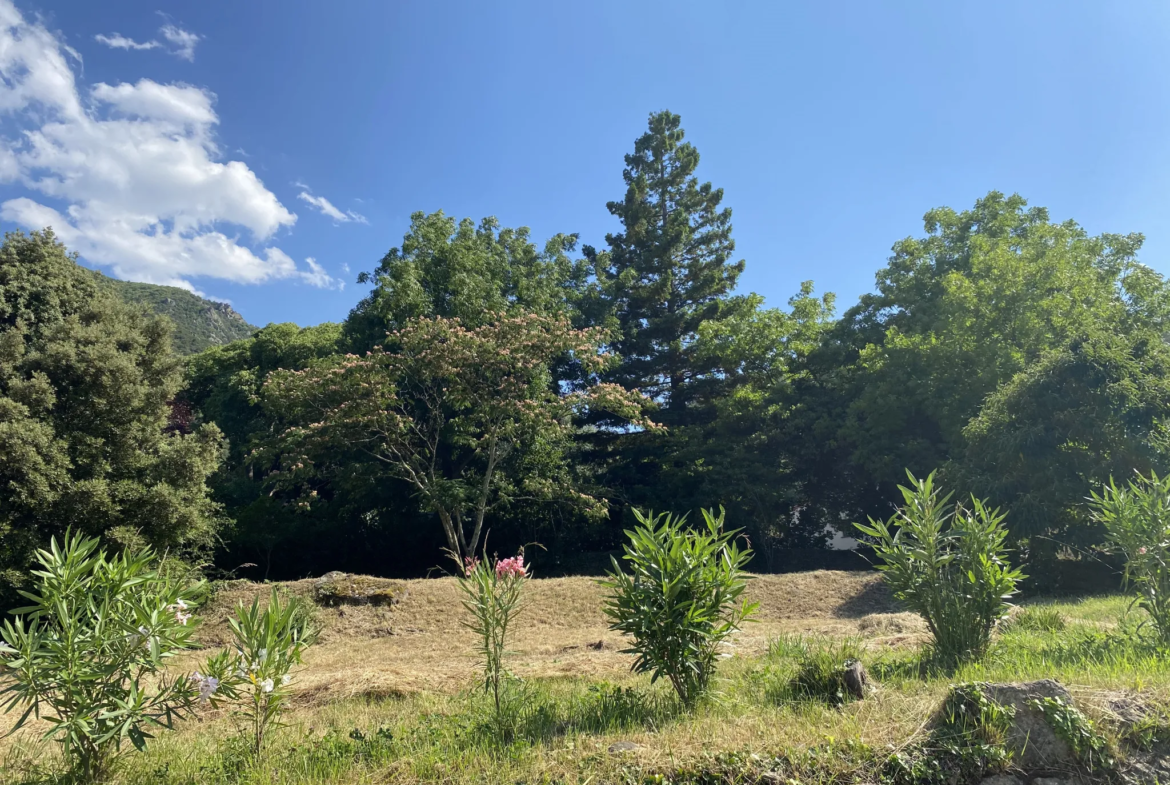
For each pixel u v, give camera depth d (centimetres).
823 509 2544
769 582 1470
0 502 1220
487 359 1847
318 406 1891
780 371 2473
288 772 424
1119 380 1345
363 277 2292
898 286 2327
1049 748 366
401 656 1089
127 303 1798
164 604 436
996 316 1825
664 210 3034
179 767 464
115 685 422
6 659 400
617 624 531
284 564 2328
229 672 453
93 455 1379
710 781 357
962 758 362
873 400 2022
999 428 1477
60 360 1388
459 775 385
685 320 2739
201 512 1519
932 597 618
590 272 2788
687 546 518
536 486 2019
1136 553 622
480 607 521
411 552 2439
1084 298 1803
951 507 1498
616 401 1919
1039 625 802
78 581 422
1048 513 1350
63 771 449
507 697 519
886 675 578
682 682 521
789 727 410
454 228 2352
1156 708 387
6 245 1553
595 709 513
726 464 2294
